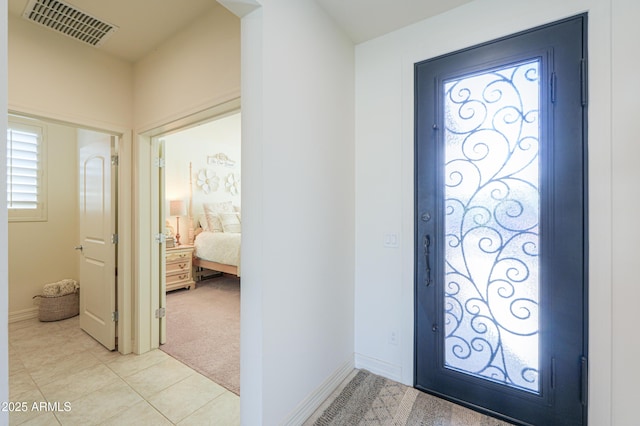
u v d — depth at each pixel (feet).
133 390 6.57
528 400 5.26
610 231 4.56
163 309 8.87
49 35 7.02
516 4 5.33
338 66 6.56
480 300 5.76
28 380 6.95
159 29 7.07
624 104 4.45
